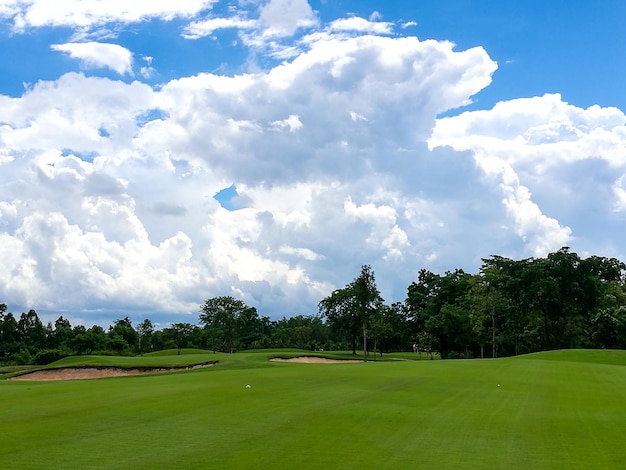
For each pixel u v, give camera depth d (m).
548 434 16.78
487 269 94.25
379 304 91.50
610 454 14.23
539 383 32.66
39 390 26.41
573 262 91.88
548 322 94.38
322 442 14.92
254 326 165.88
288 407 20.55
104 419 17.83
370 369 39.94
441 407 21.80
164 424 17.06
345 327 104.06
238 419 18.02
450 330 94.44
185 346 123.50
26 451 13.56
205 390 25.23
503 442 15.53
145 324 122.69
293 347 134.62
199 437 15.28
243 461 12.84
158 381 31.08
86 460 12.76
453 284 108.75
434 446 14.84
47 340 129.62
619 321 89.62
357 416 19.03
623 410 22.44
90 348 100.25
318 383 29.02
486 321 95.81
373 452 13.96
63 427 16.52
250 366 53.88
